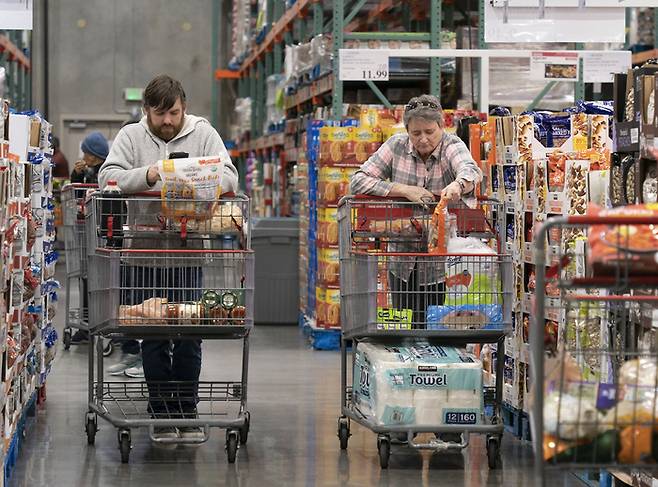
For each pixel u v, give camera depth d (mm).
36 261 8078
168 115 7238
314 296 12352
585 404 3977
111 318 6715
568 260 4117
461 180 6887
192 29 26312
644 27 14859
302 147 13523
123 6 26094
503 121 8055
